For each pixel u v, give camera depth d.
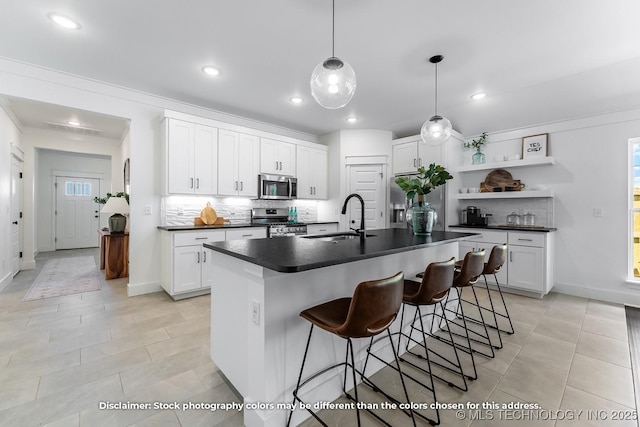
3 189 3.66
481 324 2.75
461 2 1.90
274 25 2.16
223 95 3.49
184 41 2.38
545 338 2.46
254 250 1.61
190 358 2.08
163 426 1.45
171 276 3.27
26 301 3.26
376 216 4.86
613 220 3.44
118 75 3.00
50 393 1.68
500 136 4.31
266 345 1.38
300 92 3.40
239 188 4.03
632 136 3.33
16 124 4.26
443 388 1.79
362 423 1.50
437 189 4.24
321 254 1.48
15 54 2.59
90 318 2.78
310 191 4.91
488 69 2.78
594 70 2.77
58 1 1.91
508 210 4.22
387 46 2.42
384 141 4.87
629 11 1.94
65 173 7.18
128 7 1.97
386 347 2.07
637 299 3.28
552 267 3.72
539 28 2.15
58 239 7.11
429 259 2.64
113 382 1.79
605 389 1.78
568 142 3.75
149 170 3.55
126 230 4.85
